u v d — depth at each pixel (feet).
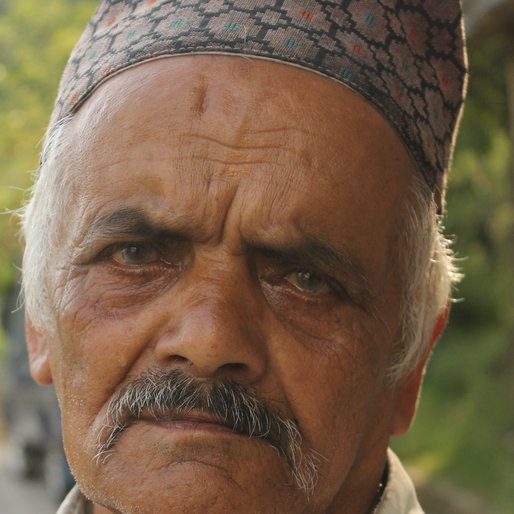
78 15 42.68
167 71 6.15
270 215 5.95
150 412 5.93
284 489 6.00
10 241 36.50
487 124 30.12
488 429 36.17
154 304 6.05
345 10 6.31
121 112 6.18
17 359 39.68
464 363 48.65
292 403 6.07
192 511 5.77
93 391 6.17
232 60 6.11
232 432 5.88
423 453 36.81
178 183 5.95
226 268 6.00
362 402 6.46
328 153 6.08
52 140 6.80
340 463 6.34
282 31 6.14
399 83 6.44
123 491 5.94
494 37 23.62
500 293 55.47
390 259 6.55
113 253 6.29
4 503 35.81
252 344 5.90
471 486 30.78
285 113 6.05
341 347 6.24
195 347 5.72
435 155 6.86
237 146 5.98
